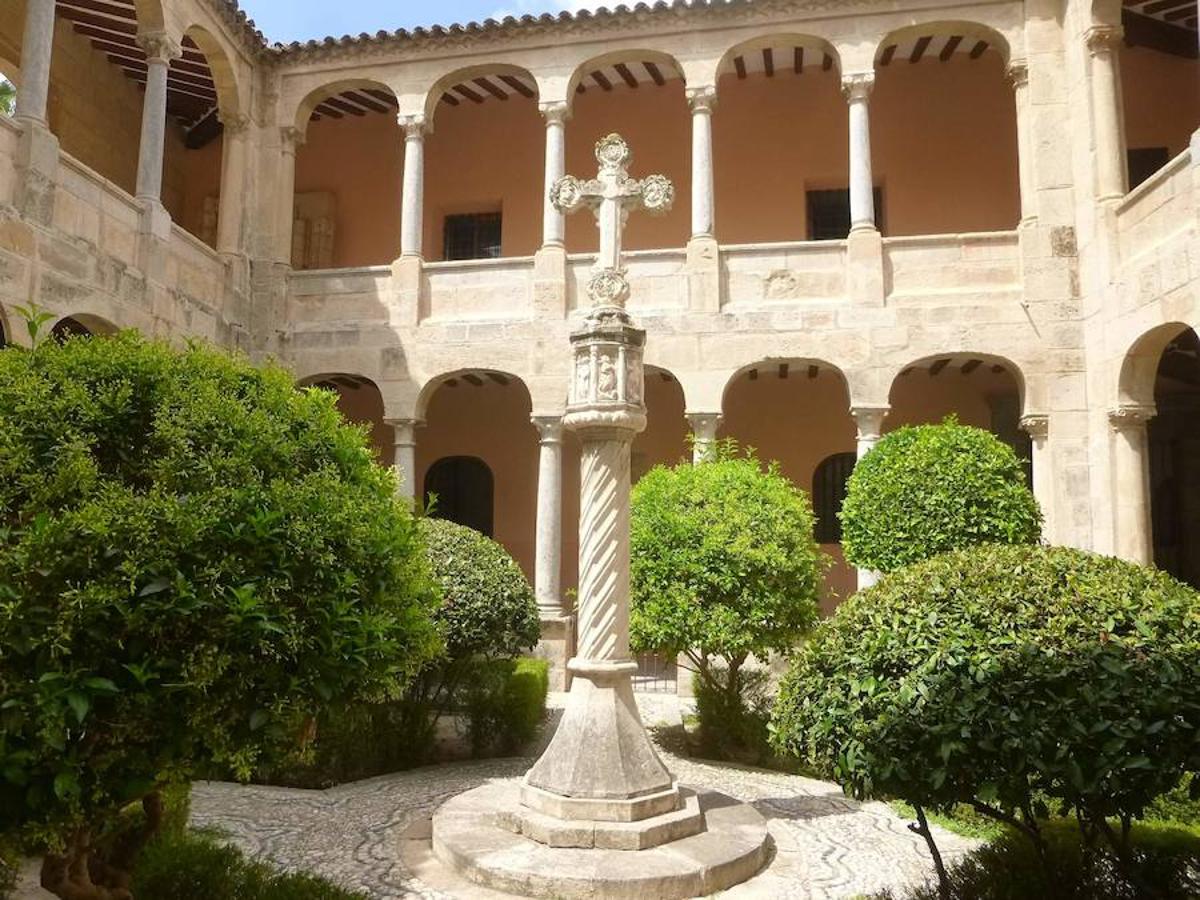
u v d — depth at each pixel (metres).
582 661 6.24
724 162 16.53
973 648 3.79
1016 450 15.73
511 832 5.99
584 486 6.35
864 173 13.15
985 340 12.60
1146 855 4.22
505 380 17.30
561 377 13.55
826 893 5.46
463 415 17.92
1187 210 9.81
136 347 3.72
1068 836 4.42
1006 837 4.62
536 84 14.07
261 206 14.61
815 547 9.46
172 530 3.03
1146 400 11.12
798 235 16.12
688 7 13.45
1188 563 14.57
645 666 14.99
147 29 12.00
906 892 4.90
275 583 3.17
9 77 13.52
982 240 12.91
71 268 10.33
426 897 5.31
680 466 9.85
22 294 9.59
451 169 17.44
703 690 9.57
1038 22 12.90
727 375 13.09
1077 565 4.18
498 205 17.33
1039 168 12.68
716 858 5.55
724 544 8.60
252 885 4.42
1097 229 11.80
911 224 15.75
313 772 7.96
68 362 3.49
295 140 14.87
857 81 13.18
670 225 16.50
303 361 14.30
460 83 15.16
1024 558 4.29
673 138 16.67
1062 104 12.71
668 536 8.80
